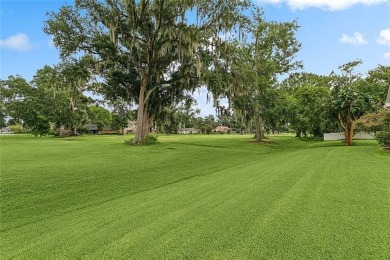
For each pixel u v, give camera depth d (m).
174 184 9.57
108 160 14.70
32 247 4.50
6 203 7.41
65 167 12.02
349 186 6.94
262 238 4.04
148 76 23.25
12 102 43.69
